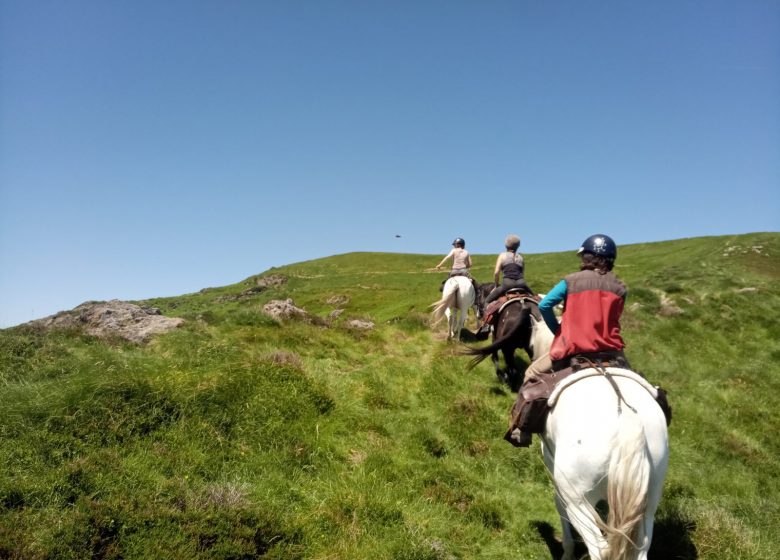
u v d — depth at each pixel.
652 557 5.57
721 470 7.97
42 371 7.86
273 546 4.87
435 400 9.42
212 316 13.60
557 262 46.88
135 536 4.55
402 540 5.15
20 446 5.47
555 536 6.01
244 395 7.40
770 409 10.45
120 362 7.43
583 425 4.02
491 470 7.29
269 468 6.21
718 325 15.38
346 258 74.19
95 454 5.54
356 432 7.64
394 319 16.94
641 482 3.59
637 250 44.84
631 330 14.64
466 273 13.86
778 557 5.61
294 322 13.82
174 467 5.79
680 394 10.88
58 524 4.46
